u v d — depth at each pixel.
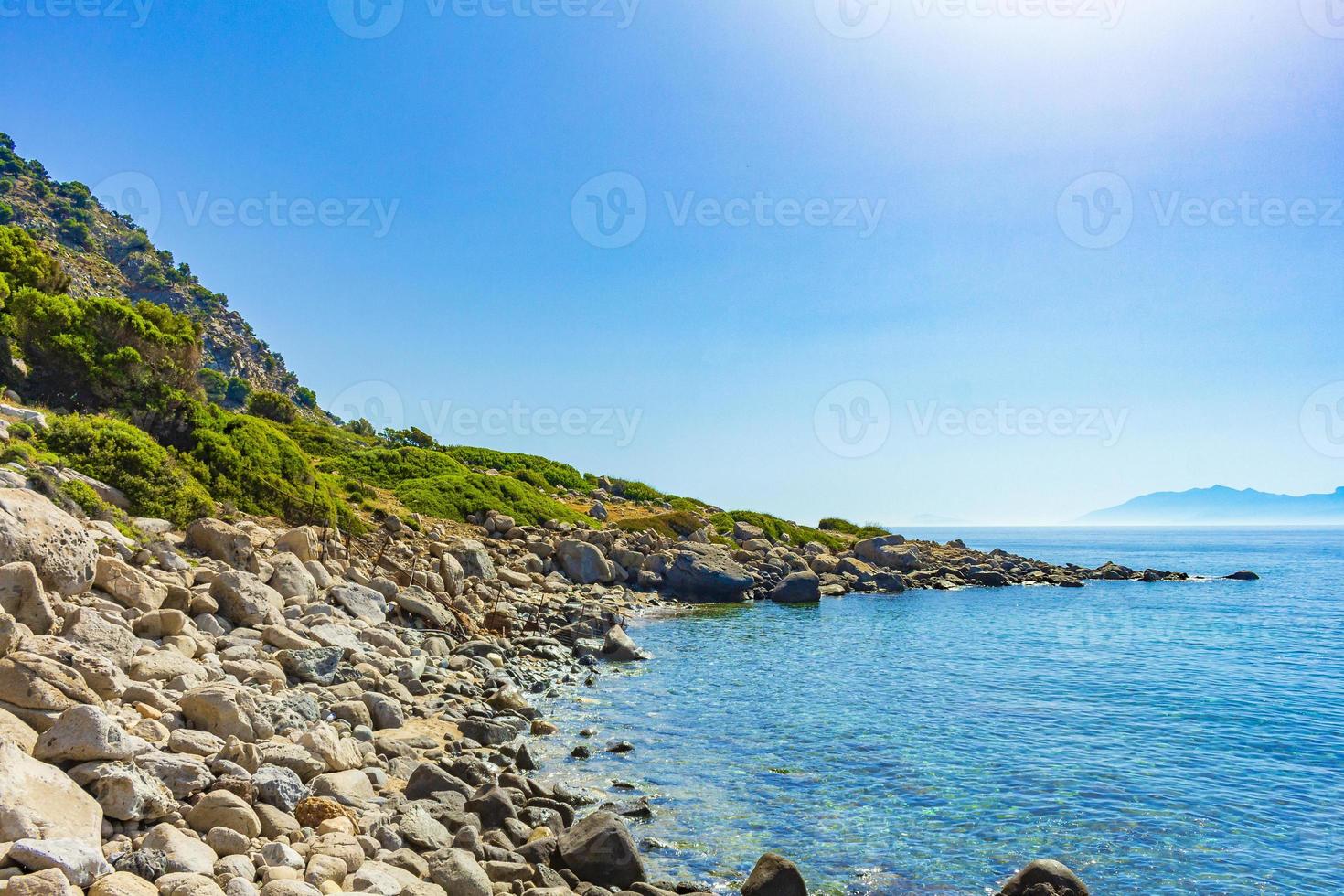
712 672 26.39
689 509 74.00
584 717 20.05
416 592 27.48
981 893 11.16
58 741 8.10
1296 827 13.68
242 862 7.48
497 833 11.21
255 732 11.34
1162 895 11.26
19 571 11.34
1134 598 55.25
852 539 81.44
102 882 6.32
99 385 31.58
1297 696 24.02
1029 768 16.56
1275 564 107.94
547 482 71.62
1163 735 19.33
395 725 16.03
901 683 25.03
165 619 14.05
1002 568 71.38
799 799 14.55
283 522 30.67
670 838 12.69
